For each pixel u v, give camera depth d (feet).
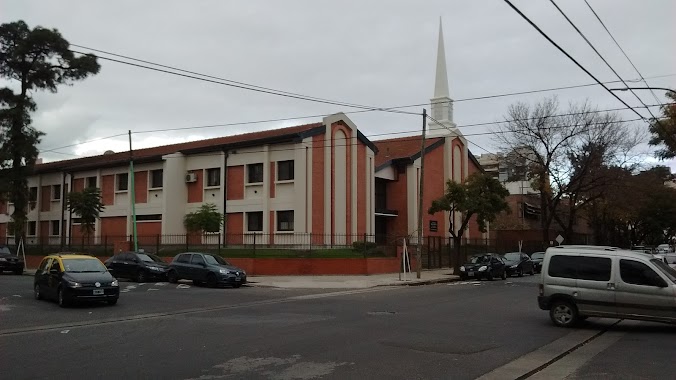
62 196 150.92
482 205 107.24
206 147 124.16
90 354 31.35
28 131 132.98
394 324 43.09
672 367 28.84
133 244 120.67
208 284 82.79
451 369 27.94
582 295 41.93
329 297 67.10
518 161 148.97
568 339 37.14
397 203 149.59
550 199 150.10
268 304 58.85
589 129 141.38
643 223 217.15
